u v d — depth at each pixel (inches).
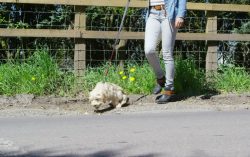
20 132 240.8
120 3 372.5
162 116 287.4
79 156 194.5
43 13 408.2
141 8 403.9
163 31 317.1
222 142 217.8
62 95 345.4
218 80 382.3
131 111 305.7
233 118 280.2
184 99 343.3
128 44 412.5
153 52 319.0
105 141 220.1
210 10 390.0
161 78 332.2
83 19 367.2
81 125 259.6
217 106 323.9
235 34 397.1
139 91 353.4
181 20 313.1
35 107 316.2
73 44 397.1
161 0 314.3
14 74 346.6
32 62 361.1
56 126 256.7
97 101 301.4
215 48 395.2
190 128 249.6
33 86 342.6
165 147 208.5
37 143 216.8
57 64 370.9
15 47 397.1
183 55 421.7
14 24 396.8
